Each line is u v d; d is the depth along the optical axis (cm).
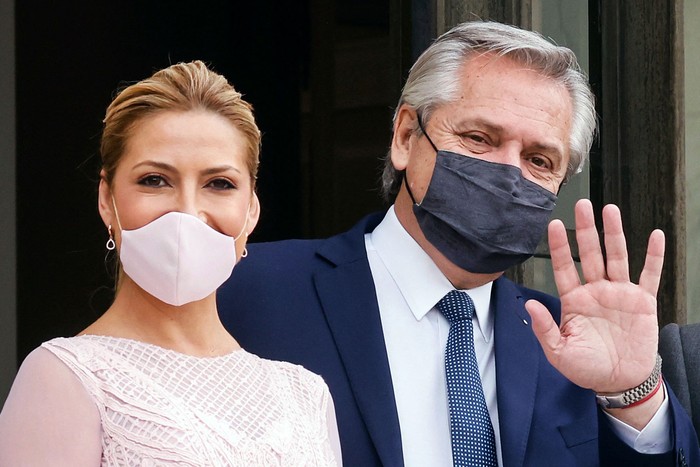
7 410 177
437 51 243
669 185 351
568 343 226
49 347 180
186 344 194
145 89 190
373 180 506
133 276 187
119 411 177
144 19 501
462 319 240
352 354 233
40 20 469
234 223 191
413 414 234
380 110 506
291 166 527
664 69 352
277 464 186
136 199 187
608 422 237
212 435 180
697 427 292
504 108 235
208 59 521
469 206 233
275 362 204
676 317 351
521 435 231
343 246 249
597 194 357
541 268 333
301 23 525
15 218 459
